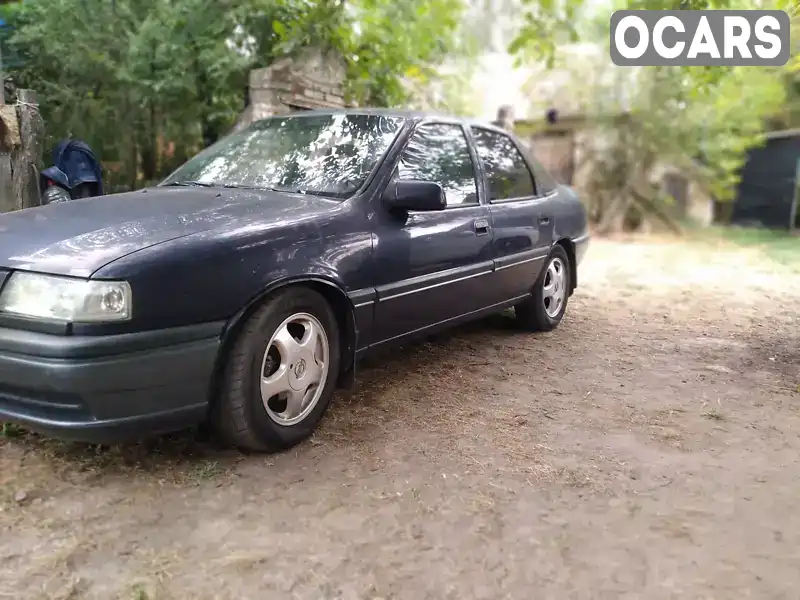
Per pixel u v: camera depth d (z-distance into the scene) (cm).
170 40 673
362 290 337
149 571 220
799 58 1000
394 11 816
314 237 312
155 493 269
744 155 1468
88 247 261
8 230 284
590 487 284
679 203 1546
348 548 236
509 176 488
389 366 442
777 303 704
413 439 327
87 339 242
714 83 1092
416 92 950
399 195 349
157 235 271
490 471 296
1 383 254
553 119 1527
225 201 327
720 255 1089
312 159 378
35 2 642
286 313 298
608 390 411
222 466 293
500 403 381
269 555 230
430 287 385
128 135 715
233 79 723
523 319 536
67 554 227
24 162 517
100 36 659
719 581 223
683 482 292
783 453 326
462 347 494
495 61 1508
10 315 251
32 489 268
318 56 735
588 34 1299
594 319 611
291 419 311
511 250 464
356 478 286
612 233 1444
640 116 1394
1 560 223
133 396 253
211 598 208
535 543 242
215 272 271
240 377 283
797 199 1491
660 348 514
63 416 251
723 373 453
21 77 654
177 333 261
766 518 264
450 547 238
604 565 230
